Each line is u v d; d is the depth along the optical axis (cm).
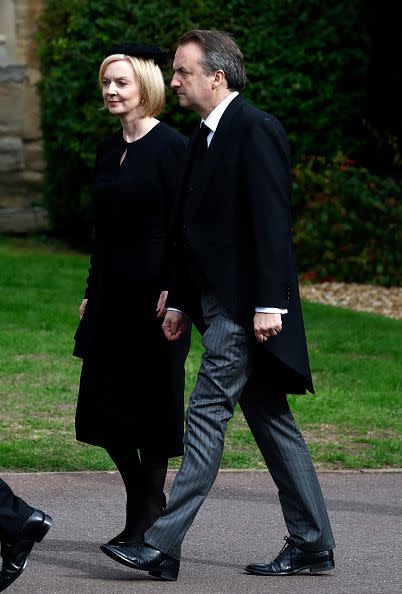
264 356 988
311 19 3017
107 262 1074
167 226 1064
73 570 1023
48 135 3288
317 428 1581
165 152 1062
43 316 2311
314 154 3092
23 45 3488
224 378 975
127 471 1079
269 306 955
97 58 3028
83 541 1109
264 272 954
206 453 973
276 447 1008
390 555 1088
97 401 1070
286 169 974
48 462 1377
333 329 2297
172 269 1014
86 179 3203
